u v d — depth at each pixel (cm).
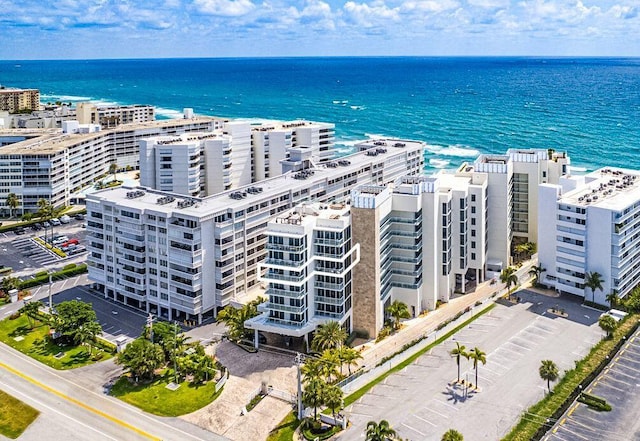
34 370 15262
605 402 13250
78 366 15438
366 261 16150
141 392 14175
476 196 19525
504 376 14512
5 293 19862
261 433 12625
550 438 12169
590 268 18438
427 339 16212
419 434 12381
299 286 15338
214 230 17688
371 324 16412
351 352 14188
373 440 11206
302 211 16712
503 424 12650
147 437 12556
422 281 18088
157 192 19888
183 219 17350
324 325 14962
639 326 16738
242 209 18200
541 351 15675
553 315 17675
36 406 13675
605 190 19675
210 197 19050
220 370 14962
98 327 16388
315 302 16112
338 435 12419
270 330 15662
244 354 15800
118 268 19162
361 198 15900
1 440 12512
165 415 13312
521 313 17862
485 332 16750
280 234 15200
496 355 15488
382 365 14838
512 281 18938
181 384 14450
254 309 16538
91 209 19538
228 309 16788
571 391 13762
